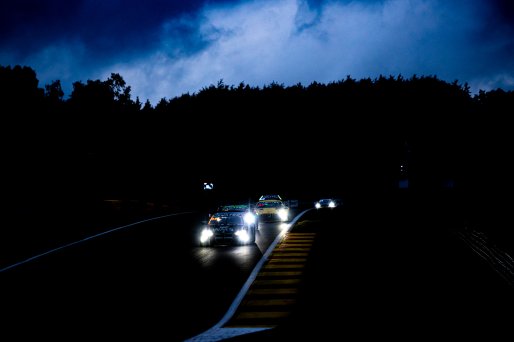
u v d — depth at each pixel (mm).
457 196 27203
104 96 66438
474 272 14562
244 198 82500
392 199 32125
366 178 98062
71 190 49562
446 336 8789
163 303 11531
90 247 22203
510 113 99562
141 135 70312
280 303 11453
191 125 95000
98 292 12828
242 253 19297
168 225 33031
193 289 13047
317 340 8391
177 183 71625
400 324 9516
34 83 54406
